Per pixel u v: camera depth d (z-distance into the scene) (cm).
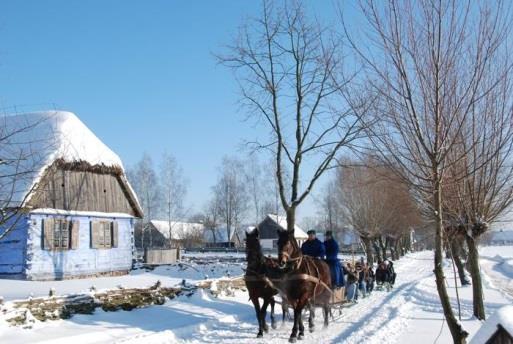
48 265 2531
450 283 3356
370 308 2025
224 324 1504
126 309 1529
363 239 4938
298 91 2225
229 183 8712
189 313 1592
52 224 2566
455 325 834
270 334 1373
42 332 1183
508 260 6750
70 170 2711
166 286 1820
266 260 1388
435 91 816
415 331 1420
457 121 866
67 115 2850
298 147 2241
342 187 4725
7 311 1206
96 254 2833
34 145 2491
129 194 3100
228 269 3266
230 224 8694
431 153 817
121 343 1150
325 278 1470
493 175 1142
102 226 2906
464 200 1242
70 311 1362
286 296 1354
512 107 883
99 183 2912
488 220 1288
